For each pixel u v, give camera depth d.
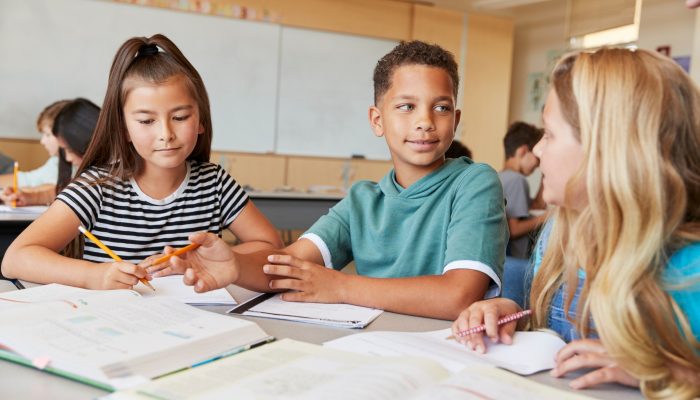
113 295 0.84
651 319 0.68
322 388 0.57
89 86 5.39
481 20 7.10
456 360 0.70
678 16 5.67
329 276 1.02
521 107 7.64
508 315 0.86
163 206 1.39
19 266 1.09
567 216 0.89
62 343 0.65
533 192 7.16
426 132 1.18
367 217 1.28
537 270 0.99
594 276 0.77
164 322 0.74
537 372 0.71
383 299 0.99
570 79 0.78
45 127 3.02
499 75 7.28
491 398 0.58
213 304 0.97
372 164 6.61
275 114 6.15
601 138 0.72
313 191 4.59
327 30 6.29
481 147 7.29
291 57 6.16
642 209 0.70
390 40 6.62
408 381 0.59
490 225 1.12
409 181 1.25
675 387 0.64
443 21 6.88
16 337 0.66
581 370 0.72
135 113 1.23
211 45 5.81
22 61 5.15
